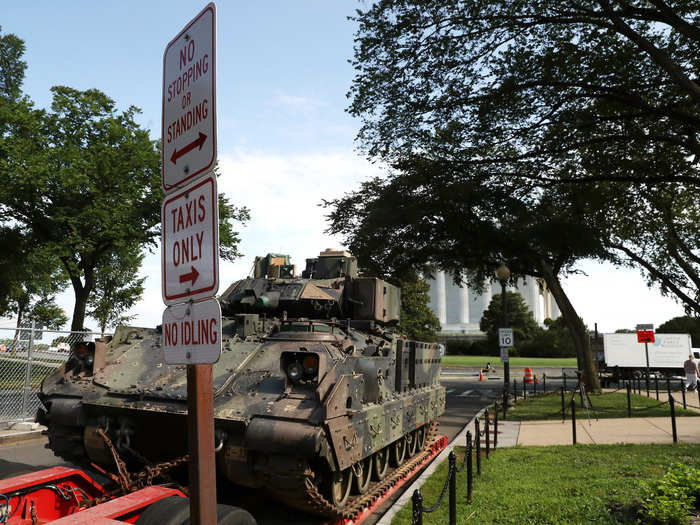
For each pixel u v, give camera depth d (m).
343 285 10.52
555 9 16.02
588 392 24.17
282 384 6.41
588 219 21.80
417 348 10.09
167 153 2.96
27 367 13.65
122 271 30.28
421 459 10.17
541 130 18.88
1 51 31.98
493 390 28.62
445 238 25.30
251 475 6.02
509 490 7.97
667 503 6.17
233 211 26.88
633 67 16.20
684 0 14.88
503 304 19.42
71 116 24.52
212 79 2.60
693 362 25.91
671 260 23.91
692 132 16.95
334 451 5.88
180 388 6.88
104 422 7.07
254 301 9.51
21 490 5.13
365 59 17.66
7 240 23.30
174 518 4.12
